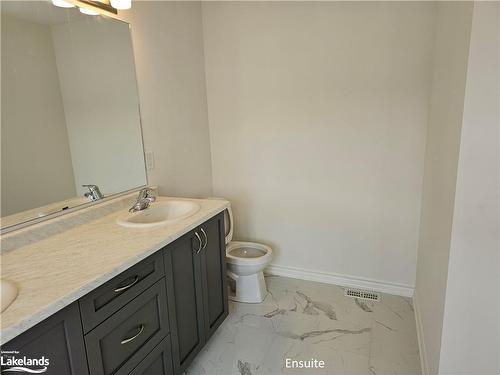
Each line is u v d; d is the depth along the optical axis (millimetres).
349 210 2529
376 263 2533
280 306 2367
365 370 1749
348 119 2385
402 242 2422
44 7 1474
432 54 2088
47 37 1493
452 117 1301
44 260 1211
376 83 2262
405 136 2262
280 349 1925
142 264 1310
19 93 1388
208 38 2664
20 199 1390
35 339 911
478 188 1126
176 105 2377
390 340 1977
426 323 1745
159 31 2160
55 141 1539
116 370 1219
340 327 2111
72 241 1396
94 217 1691
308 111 2486
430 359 1556
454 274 1213
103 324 1139
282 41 2447
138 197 1920
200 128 2699
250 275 2389
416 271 2406
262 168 2736
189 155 2568
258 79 2584
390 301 2406
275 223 2795
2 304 906
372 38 2209
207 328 1893
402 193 2352
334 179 2523
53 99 1526
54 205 1532
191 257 1682
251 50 2553
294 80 2479
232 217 2676
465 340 1255
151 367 1419
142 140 2055
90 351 1093
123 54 1887
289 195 2695
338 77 2350
